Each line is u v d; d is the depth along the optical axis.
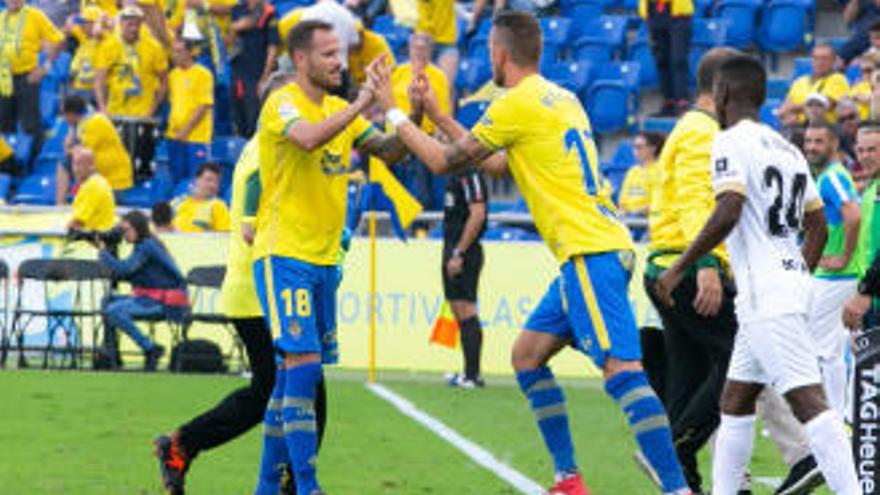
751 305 22.39
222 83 69.19
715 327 26.53
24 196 66.06
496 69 24.58
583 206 23.73
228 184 66.69
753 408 23.42
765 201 22.42
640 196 55.84
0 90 68.44
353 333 53.25
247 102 66.81
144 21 65.06
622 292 23.70
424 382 49.06
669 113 65.94
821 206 23.52
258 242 24.59
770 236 22.50
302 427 24.30
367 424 37.78
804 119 54.53
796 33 67.88
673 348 27.84
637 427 23.50
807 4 68.12
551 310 24.72
